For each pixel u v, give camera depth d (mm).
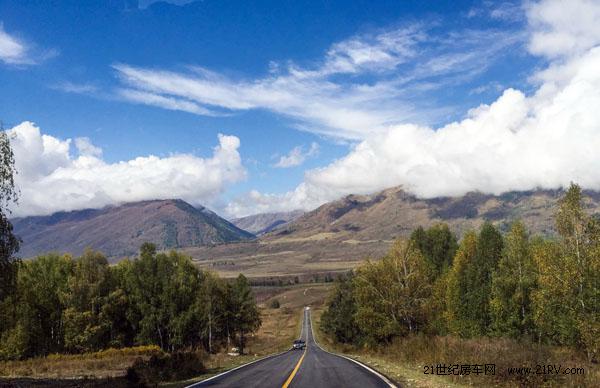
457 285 53062
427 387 15586
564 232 28938
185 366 23984
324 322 92625
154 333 66875
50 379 24969
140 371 21016
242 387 16375
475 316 48531
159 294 67562
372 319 45438
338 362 28016
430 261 67188
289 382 17359
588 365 18422
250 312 85875
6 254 26141
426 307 44875
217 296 79000
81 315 59469
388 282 46000
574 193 28734
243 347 90750
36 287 60250
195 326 68688
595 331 25391
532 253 40781
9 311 44312
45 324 60812
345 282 75125
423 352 27547
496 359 17594
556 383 15727
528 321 39281
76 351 60938
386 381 17109
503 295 41125
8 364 35188
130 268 68750
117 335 65875
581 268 27766
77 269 63625
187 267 71688
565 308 29062
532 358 17203
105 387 18359
